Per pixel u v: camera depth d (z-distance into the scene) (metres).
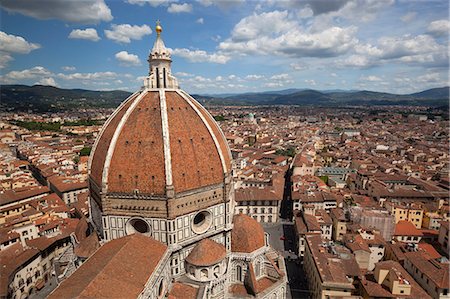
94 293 52.62
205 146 81.88
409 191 189.62
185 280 75.44
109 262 60.06
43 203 175.00
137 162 75.50
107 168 76.00
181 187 75.56
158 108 79.81
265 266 92.81
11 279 106.31
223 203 84.50
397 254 126.62
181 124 79.62
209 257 74.56
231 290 85.81
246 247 87.94
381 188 193.00
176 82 89.38
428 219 164.38
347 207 169.88
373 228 146.75
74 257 82.81
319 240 130.62
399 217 171.00
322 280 101.56
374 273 112.00
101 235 83.12
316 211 166.75
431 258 119.00
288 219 187.88
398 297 99.12
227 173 83.88
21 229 136.12
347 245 132.00
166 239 75.56
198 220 83.38
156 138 76.00
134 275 60.75
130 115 80.75
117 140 77.56
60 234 134.00
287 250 152.25
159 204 74.19
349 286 98.94
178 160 75.88
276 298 87.69
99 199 80.50
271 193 186.25
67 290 54.88
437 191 191.00
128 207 76.06
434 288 103.56
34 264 118.19
